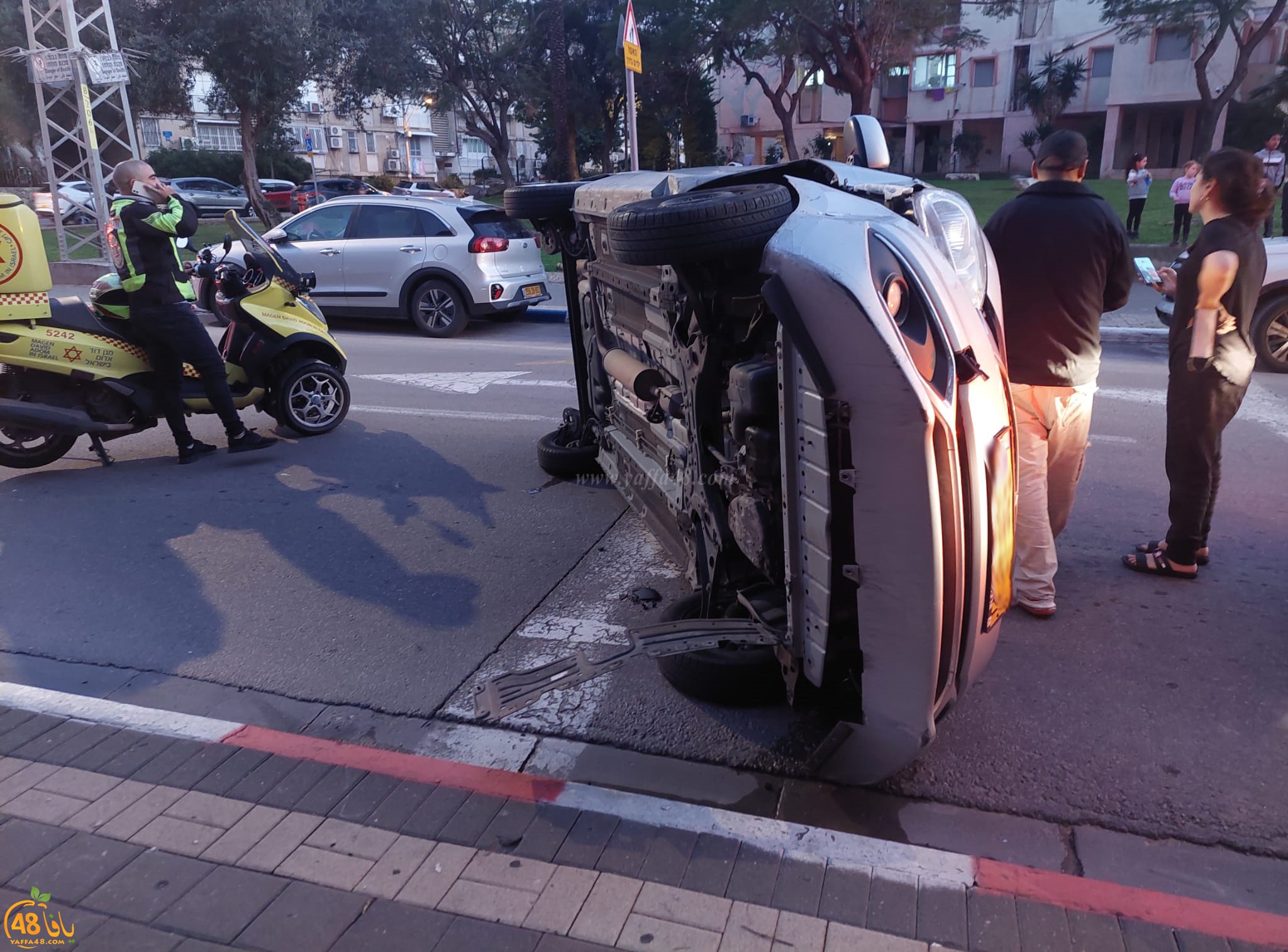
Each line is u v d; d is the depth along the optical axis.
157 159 42.84
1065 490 4.12
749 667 3.28
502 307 11.69
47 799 2.83
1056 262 3.66
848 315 2.36
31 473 6.27
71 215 28.00
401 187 47.72
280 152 46.53
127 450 6.84
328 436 7.08
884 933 2.29
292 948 2.27
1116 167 41.88
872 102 47.06
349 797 2.84
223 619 4.14
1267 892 2.47
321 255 11.66
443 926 2.33
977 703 3.38
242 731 3.19
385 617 4.16
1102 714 3.30
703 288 3.04
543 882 2.47
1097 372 3.89
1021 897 2.40
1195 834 2.69
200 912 2.38
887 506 2.43
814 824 2.78
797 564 2.72
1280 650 3.71
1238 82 23.30
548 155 41.38
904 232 2.59
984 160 46.22
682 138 36.22
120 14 23.42
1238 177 3.79
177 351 5.96
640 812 2.75
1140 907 2.36
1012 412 2.81
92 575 4.61
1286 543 4.76
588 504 5.54
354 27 28.80
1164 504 5.37
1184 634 3.86
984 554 2.58
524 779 2.91
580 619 4.11
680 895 2.42
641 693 3.49
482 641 3.93
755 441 2.80
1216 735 3.16
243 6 23.56
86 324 5.93
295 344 6.85
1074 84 41.47
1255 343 8.64
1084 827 2.74
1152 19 23.98
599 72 35.41
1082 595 4.24
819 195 2.82
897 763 2.71
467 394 8.35
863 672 2.62
